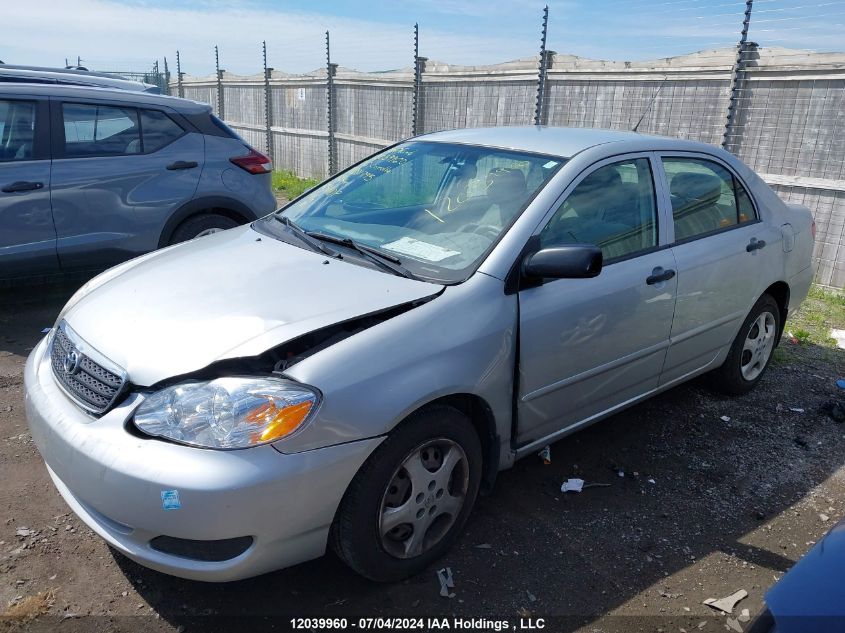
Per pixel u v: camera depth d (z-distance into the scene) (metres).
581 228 3.25
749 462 3.85
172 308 2.70
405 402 2.49
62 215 5.32
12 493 3.22
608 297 3.26
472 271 2.91
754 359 4.64
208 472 2.20
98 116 5.54
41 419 2.59
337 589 2.72
